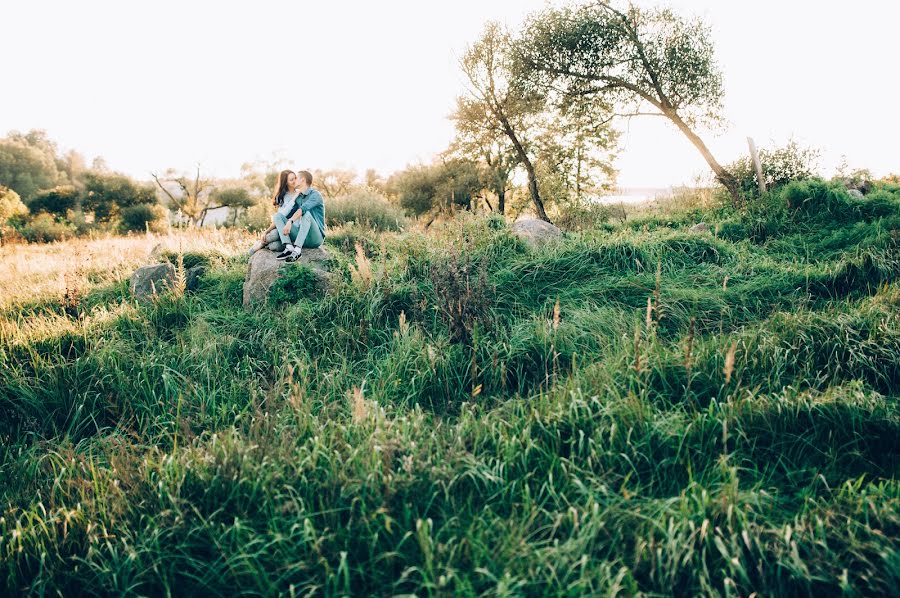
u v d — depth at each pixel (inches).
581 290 217.9
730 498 95.1
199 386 172.1
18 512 119.6
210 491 109.0
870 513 95.2
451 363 167.6
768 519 95.7
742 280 231.3
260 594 88.4
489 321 182.1
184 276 263.7
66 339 202.5
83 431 162.4
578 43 541.6
